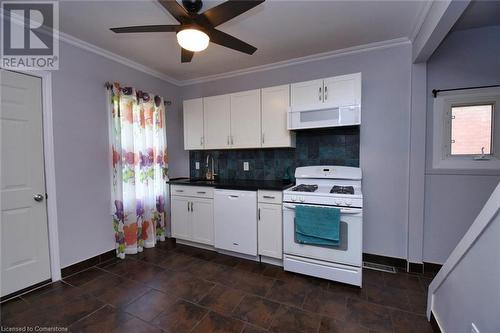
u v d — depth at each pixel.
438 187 2.34
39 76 2.10
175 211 3.08
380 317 1.70
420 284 2.13
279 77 2.97
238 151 3.28
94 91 2.52
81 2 1.78
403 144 2.40
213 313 1.76
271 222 2.46
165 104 3.31
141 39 2.35
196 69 3.16
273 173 3.05
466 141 2.28
